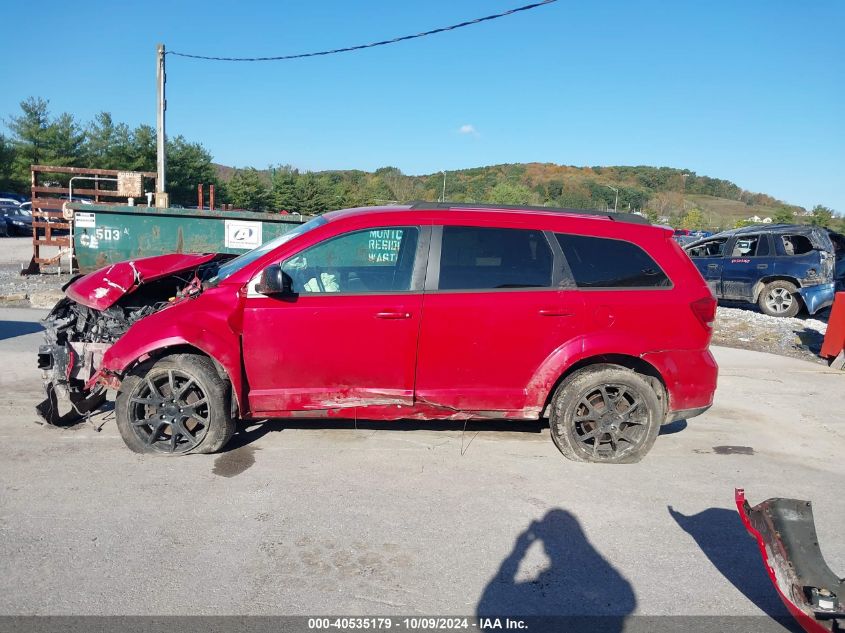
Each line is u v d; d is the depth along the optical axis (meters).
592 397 4.95
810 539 3.01
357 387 4.77
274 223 13.46
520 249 4.84
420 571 3.41
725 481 4.76
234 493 4.23
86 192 15.34
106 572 3.30
